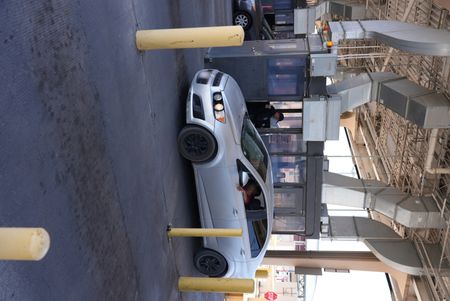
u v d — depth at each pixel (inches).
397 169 409.4
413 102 265.7
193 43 123.6
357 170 562.3
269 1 567.2
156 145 151.9
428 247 346.6
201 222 203.2
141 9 136.3
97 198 102.3
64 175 87.4
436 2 286.2
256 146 213.2
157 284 150.1
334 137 272.4
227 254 207.2
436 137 295.7
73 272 90.4
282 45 270.1
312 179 300.0
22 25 74.4
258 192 205.3
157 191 152.0
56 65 85.0
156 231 149.8
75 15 92.8
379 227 375.9
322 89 264.7
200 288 176.1
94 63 101.8
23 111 74.4
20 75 73.8
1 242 52.2
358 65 550.0
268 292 564.4
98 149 103.2
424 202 333.7
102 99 106.0
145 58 139.7
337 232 376.5
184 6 198.1
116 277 113.6
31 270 75.3
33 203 76.6
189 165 203.3
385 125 466.6
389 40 256.5
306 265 388.5
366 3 480.1
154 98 150.3
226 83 196.1
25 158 74.7
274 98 268.4
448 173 315.6
